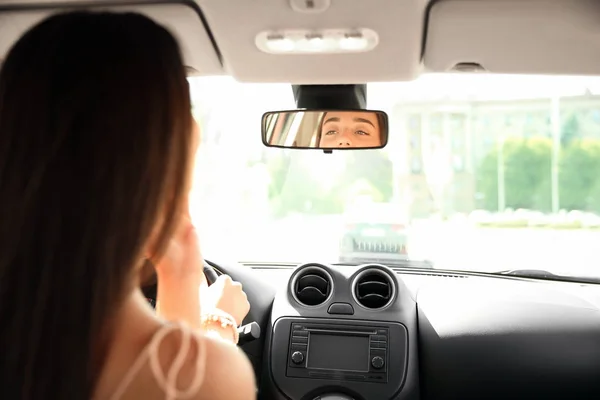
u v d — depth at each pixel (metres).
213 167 4.24
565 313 2.48
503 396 2.45
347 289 2.65
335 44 1.94
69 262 0.79
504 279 2.84
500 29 1.86
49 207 0.80
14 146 0.82
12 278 0.80
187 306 1.08
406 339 2.52
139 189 0.83
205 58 2.15
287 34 1.88
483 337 2.48
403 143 4.88
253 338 2.36
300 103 2.42
